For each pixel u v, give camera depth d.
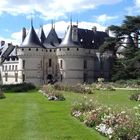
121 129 19.30
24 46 120.06
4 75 142.38
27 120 27.20
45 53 122.62
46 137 20.67
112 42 95.19
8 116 29.86
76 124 25.34
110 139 19.69
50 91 54.88
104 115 23.48
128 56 89.94
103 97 52.06
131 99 48.03
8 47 146.62
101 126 21.91
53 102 44.78
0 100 49.25
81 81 120.06
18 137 20.66
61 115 30.42
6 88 74.19
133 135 18.75
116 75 91.88
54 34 126.50
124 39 101.50
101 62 127.06
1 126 24.50
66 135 21.30
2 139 20.14
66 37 120.69
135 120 20.06
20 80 121.44
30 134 21.55
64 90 66.44
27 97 55.31
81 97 50.22
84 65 124.62
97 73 127.19
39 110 34.69
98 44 131.25
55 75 121.94
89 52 126.88
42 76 120.94
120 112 23.19
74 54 118.62
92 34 132.75
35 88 76.50
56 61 122.44
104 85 72.62
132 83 82.94
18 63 124.62
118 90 69.44
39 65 120.25
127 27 93.88
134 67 88.31
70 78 119.12
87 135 21.34
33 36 121.38
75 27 120.81
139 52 87.12
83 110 29.45
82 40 127.69
